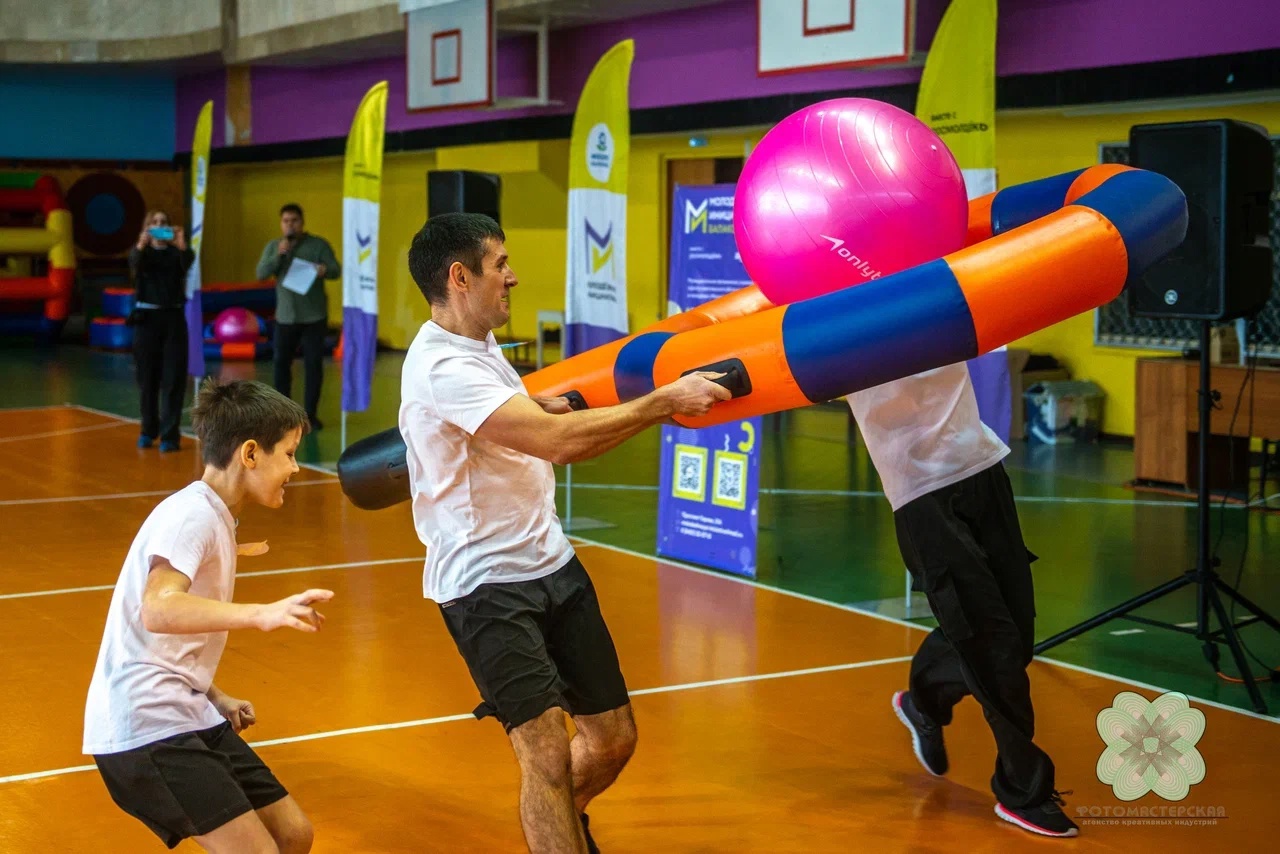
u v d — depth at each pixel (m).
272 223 22.91
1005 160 12.25
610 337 8.20
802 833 3.93
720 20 13.52
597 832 3.94
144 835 3.87
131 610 2.83
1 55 20.75
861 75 12.02
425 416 3.21
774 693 5.18
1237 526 8.19
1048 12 10.70
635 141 15.65
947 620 3.91
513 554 3.27
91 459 10.60
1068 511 8.67
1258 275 5.50
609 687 3.45
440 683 5.30
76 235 23.11
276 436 2.93
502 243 3.25
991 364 6.33
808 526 8.38
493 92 14.51
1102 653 5.72
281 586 6.77
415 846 3.84
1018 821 3.96
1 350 19.69
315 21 17.66
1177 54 9.85
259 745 4.61
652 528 8.37
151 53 20.67
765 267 3.71
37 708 4.98
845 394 3.41
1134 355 11.47
